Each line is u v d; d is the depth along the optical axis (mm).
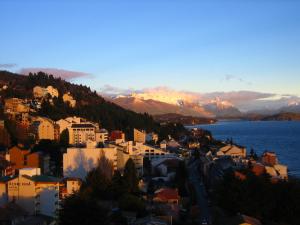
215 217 162375
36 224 130250
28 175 153625
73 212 122062
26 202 148250
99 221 123250
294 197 164750
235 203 163750
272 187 173250
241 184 169125
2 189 149500
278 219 163250
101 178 179750
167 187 199625
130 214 148375
